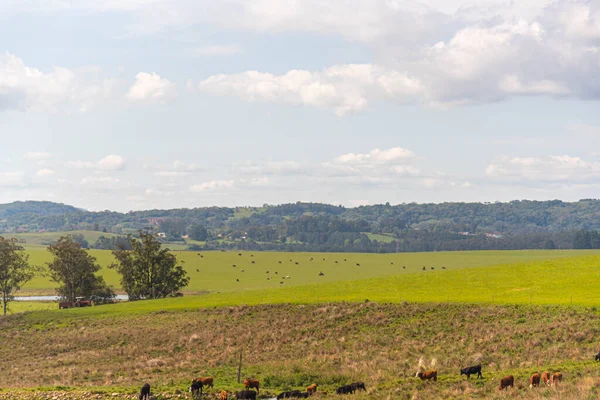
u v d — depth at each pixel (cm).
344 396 3797
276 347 5934
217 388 4200
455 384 3859
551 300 6469
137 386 4428
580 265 9025
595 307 5850
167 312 8038
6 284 11138
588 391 3197
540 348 4884
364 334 6050
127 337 6856
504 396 3359
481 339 5350
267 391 4191
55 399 3944
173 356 5881
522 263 9931
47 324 8094
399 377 4344
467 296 7219
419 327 6022
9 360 6306
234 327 6862
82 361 5891
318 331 6356
